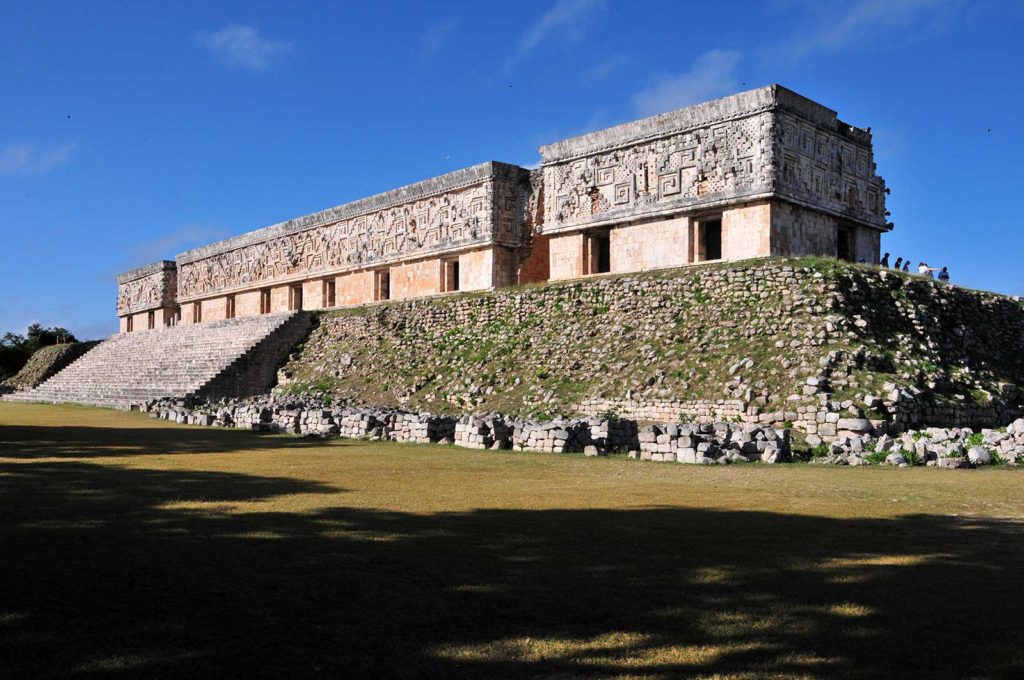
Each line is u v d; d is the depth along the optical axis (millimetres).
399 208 39688
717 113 26828
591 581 5797
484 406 23969
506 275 35062
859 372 18219
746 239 26219
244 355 33344
